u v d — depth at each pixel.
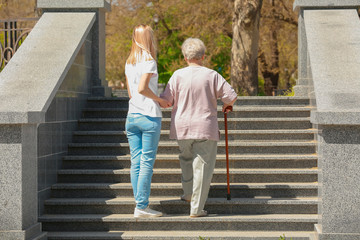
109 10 10.73
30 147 6.34
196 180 6.84
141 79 6.60
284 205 7.20
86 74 9.85
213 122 6.86
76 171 7.98
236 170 7.96
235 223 6.90
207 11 26.11
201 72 6.91
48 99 6.68
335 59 7.90
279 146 8.52
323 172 5.84
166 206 7.26
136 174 6.92
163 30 29.53
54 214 7.30
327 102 6.20
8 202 6.01
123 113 9.53
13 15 26.56
